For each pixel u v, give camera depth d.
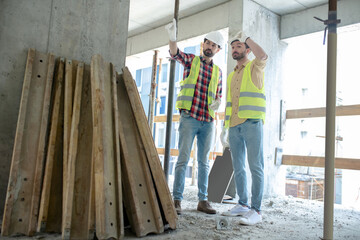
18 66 2.33
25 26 2.38
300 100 9.37
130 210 2.12
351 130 7.67
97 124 2.02
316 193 8.36
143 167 2.29
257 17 4.70
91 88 2.17
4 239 1.81
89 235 1.83
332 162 1.88
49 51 2.49
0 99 2.24
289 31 4.96
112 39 2.87
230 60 4.55
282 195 4.94
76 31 2.65
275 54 4.99
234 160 2.89
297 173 9.09
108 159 2.01
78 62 2.46
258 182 2.67
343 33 4.65
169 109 3.41
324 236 1.87
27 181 2.03
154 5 5.32
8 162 2.24
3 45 2.28
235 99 2.87
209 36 3.05
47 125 2.24
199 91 2.99
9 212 1.90
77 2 2.67
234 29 4.57
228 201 3.89
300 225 2.70
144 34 6.52
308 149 9.02
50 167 2.07
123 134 2.28
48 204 2.00
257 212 2.68
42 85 2.28
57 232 1.97
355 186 8.15
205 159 3.05
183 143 2.92
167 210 2.21
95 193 1.87
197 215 2.81
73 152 2.00
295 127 9.01
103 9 2.83
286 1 4.60
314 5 4.69
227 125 2.99
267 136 4.82
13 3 2.34
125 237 1.96
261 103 2.71
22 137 2.07
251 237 2.16
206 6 5.07
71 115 2.22
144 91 10.79
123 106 2.46
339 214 3.47
